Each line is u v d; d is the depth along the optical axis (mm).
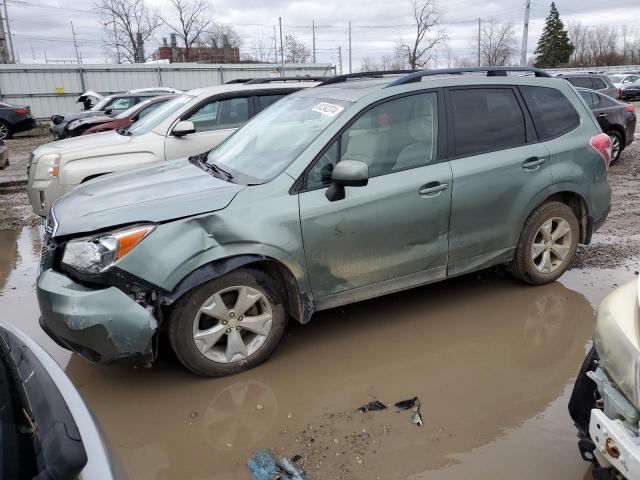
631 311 2248
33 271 5785
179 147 6688
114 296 3146
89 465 1682
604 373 2209
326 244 3658
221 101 7020
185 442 2996
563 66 71750
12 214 8266
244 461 2844
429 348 3895
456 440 2943
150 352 3236
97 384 3582
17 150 16266
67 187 6305
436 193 3971
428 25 47656
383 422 3109
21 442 1574
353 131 3828
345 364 3711
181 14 46344
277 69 33250
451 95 4191
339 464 2793
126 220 3236
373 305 4586
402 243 3932
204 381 3561
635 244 6020
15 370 1920
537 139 4473
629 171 10258
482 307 4508
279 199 3547
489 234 4301
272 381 3535
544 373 3568
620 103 11000
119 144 6562
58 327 3184
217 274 3332
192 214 3328
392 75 4996
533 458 2795
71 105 28922
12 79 27500
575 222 4754
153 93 16422
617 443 1993
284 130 4156
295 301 3709
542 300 4617
